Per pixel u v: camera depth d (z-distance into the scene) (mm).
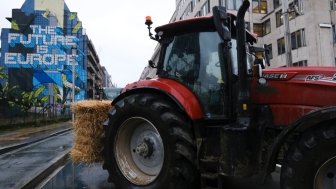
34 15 68500
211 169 5004
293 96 4691
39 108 36688
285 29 19297
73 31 70125
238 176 4562
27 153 11508
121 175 5656
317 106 4504
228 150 4641
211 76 5457
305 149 3986
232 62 5363
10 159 10180
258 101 4938
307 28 34812
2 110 27219
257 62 5941
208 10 41500
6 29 67750
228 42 5309
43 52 67562
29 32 67875
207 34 5633
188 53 5723
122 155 5758
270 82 4887
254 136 4699
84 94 73562
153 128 5523
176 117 5145
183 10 56156
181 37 5852
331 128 3895
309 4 34531
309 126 4039
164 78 5855
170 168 5008
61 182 6996
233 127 4688
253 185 6168
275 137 4590
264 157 4656
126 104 5582
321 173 3941
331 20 34438
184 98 5223
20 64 66688
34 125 31062
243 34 4965
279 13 39750
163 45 5996
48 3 69375
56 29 68625
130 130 5758
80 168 8547
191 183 4980
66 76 67375
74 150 6805
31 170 8148
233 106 5160
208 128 5254
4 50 67062
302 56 35375
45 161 9617
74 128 6852
